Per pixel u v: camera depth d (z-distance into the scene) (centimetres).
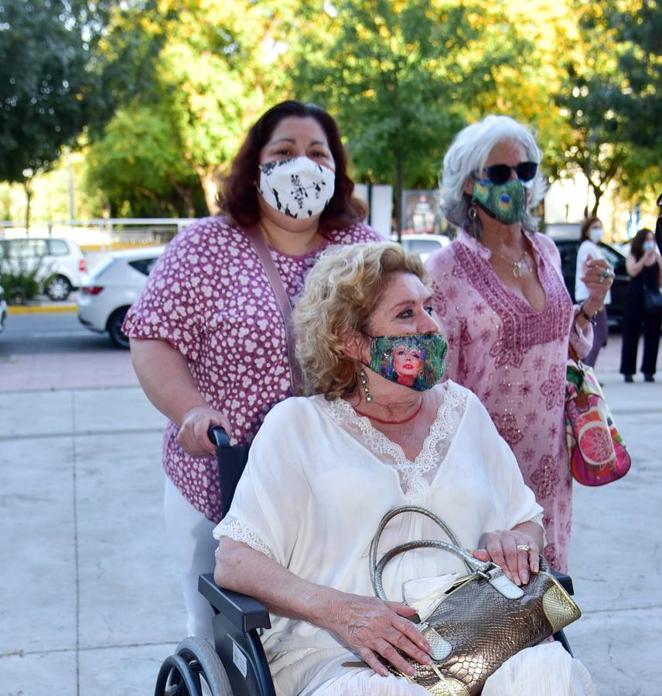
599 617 402
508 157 288
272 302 256
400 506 220
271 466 221
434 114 1429
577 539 500
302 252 272
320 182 261
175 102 2520
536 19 2062
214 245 259
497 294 284
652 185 2561
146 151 2617
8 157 1562
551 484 296
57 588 435
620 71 1805
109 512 546
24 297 2105
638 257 980
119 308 1373
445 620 199
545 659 194
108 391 943
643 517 536
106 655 369
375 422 230
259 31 2406
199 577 226
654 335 991
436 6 1504
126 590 432
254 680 199
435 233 1859
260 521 218
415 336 224
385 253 229
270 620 211
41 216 4994
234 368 254
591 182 2550
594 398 295
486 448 239
